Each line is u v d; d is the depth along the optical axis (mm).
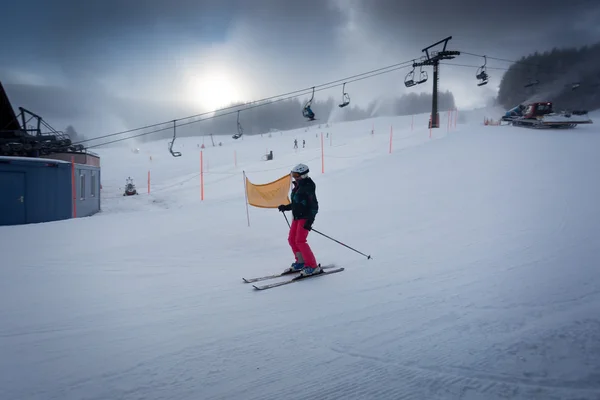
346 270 5281
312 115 18234
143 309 3834
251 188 7934
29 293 4383
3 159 11984
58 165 13336
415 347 2762
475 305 3584
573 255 5328
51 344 2988
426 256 5836
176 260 6141
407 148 24578
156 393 2271
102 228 8992
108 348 2904
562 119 27312
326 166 24250
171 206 20938
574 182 11641
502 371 2334
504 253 5672
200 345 2941
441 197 11266
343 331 3131
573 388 2104
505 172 14016
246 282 4867
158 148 79500
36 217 12664
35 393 2264
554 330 2867
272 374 2473
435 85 34000
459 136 25562
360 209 10641
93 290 4523
